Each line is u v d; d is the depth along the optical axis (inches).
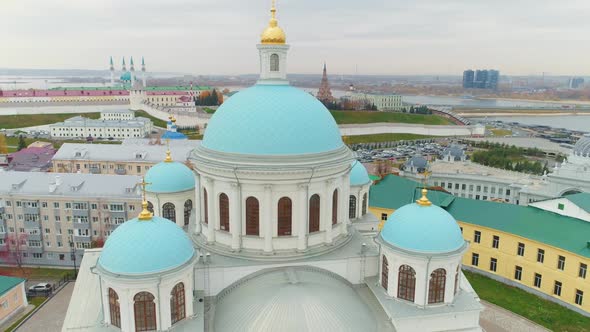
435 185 4707.2
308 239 1769.2
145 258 1417.3
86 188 3341.5
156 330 1449.3
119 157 4793.3
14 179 3390.7
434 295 1647.4
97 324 1524.4
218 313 1577.3
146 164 4744.1
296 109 1711.4
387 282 1717.5
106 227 3304.6
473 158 6382.9
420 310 1621.6
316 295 1525.6
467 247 1691.7
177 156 4771.2
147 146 4960.6
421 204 1728.6
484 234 2883.9
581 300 2433.6
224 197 1759.4
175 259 1457.9
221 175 1701.5
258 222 1733.5
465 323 1642.5
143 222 1492.4
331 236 1824.6
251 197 1711.4
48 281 2992.1
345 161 1772.9
